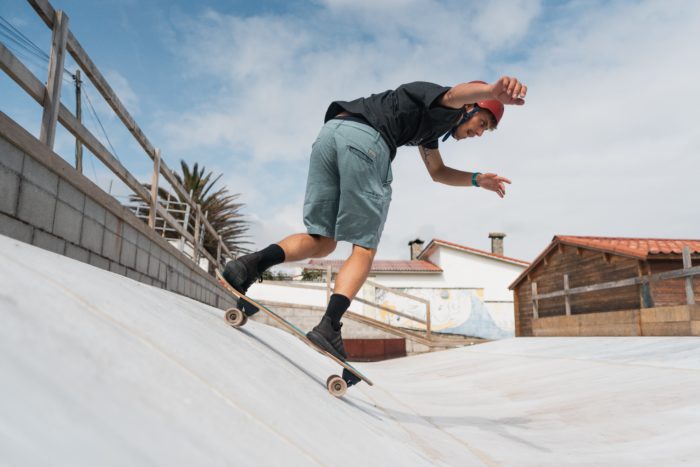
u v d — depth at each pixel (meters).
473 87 1.88
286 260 1.96
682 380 3.03
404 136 2.08
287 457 0.84
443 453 1.78
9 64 2.17
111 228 3.47
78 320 0.79
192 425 0.72
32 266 0.91
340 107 2.09
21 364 0.58
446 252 20.31
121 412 0.63
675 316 6.36
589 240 9.32
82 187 2.83
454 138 2.28
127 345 0.82
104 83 3.50
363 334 11.94
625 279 7.68
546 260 10.62
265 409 0.98
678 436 1.99
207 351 1.09
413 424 2.30
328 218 2.04
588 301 8.89
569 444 2.04
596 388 3.20
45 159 2.35
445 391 3.94
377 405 2.59
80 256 2.93
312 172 2.05
